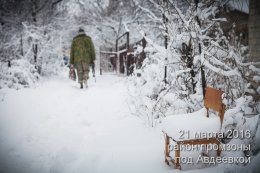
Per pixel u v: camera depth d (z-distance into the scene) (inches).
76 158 169.2
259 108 171.0
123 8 882.8
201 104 209.6
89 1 832.9
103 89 383.9
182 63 222.7
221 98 149.2
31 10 563.5
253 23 217.0
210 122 147.9
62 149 176.1
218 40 225.9
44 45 512.7
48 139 200.8
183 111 218.7
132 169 153.9
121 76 558.3
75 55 394.9
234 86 204.4
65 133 210.7
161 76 258.5
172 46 225.6
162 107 230.4
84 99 317.7
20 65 419.8
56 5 622.8
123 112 258.8
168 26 227.1
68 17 660.7
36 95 339.6
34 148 187.0
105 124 230.2
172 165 155.1
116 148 181.8
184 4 278.7
